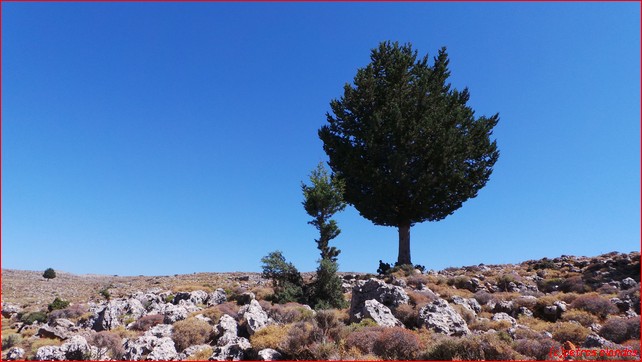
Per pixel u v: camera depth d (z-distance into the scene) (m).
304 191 33.44
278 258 30.78
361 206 45.09
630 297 23.14
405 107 45.34
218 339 18.39
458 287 32.31
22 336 23.83
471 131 46.19
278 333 16.88
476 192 45.50
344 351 15.12
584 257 44.69
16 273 64.25
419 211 44.03
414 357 14.51
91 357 16.81
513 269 41.44
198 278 53.88
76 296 43.72
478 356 13.95
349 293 33.03
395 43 50.16
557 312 21.66
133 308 25.83
